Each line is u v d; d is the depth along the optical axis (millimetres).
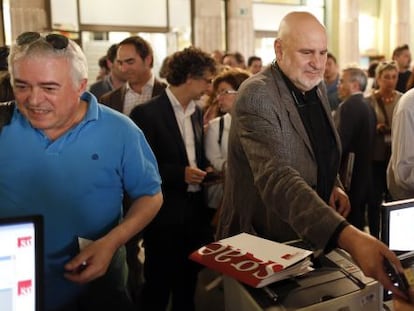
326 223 1009
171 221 2141
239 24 7441
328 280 1043
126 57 2584
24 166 1237
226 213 1709
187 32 7227
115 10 6707
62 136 1247
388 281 899
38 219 839
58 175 1250
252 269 1037
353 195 3229
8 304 839
